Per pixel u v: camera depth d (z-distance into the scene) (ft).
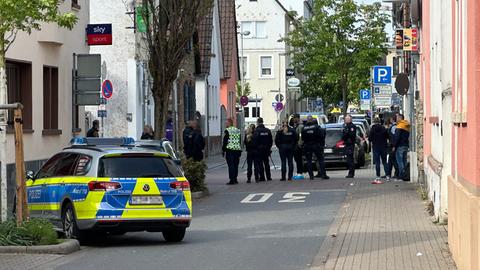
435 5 70.33
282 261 49.70
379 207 77.51
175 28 93.09
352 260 48.78
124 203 55.77
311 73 223.92
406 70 127.13
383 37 211.82
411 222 66.33
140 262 49.70
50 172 60.70
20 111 54.70
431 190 72.02
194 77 183.73
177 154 93.40
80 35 103.24
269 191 97.60
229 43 231.71
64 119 99.19
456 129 46.60
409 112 124.16
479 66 35.50
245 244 57.36
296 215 74.64
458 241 43.19
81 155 58.23
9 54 83.87
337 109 274.36
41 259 50.65
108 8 140.87
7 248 52.70
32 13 59.47
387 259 48.70
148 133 106.93
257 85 302.45
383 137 106.93
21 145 55.06
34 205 61.26
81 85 82.99
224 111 224.74
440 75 63.57
